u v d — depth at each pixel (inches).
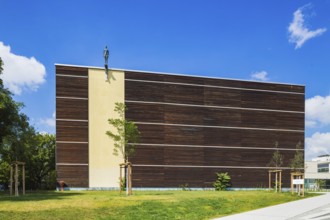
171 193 1081.4
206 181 1577.3
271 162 1674.5
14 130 1179.9
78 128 1469.0
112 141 1488.7
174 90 1582.2
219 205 786.2
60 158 1441.9
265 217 648.4
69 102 1472.7
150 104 1549.0
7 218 587.8
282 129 1716.3
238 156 1633.9
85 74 1498.5
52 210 656.4
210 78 1633.9
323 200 937.5
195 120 1594.5
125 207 713.0
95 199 824.3
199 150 1584.6
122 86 1529.3
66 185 1434.5
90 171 1460.4
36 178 1790.1
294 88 1755.7
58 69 1476.4
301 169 1676.9
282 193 1109.7
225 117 1636.3
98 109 1496.1
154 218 641.6
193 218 657.0
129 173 1008.9
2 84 1083.9
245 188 1620.3
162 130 1547.7
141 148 1514.5
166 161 1536.7
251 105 1681.8
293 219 629.0
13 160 1293.1
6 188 1924.2
